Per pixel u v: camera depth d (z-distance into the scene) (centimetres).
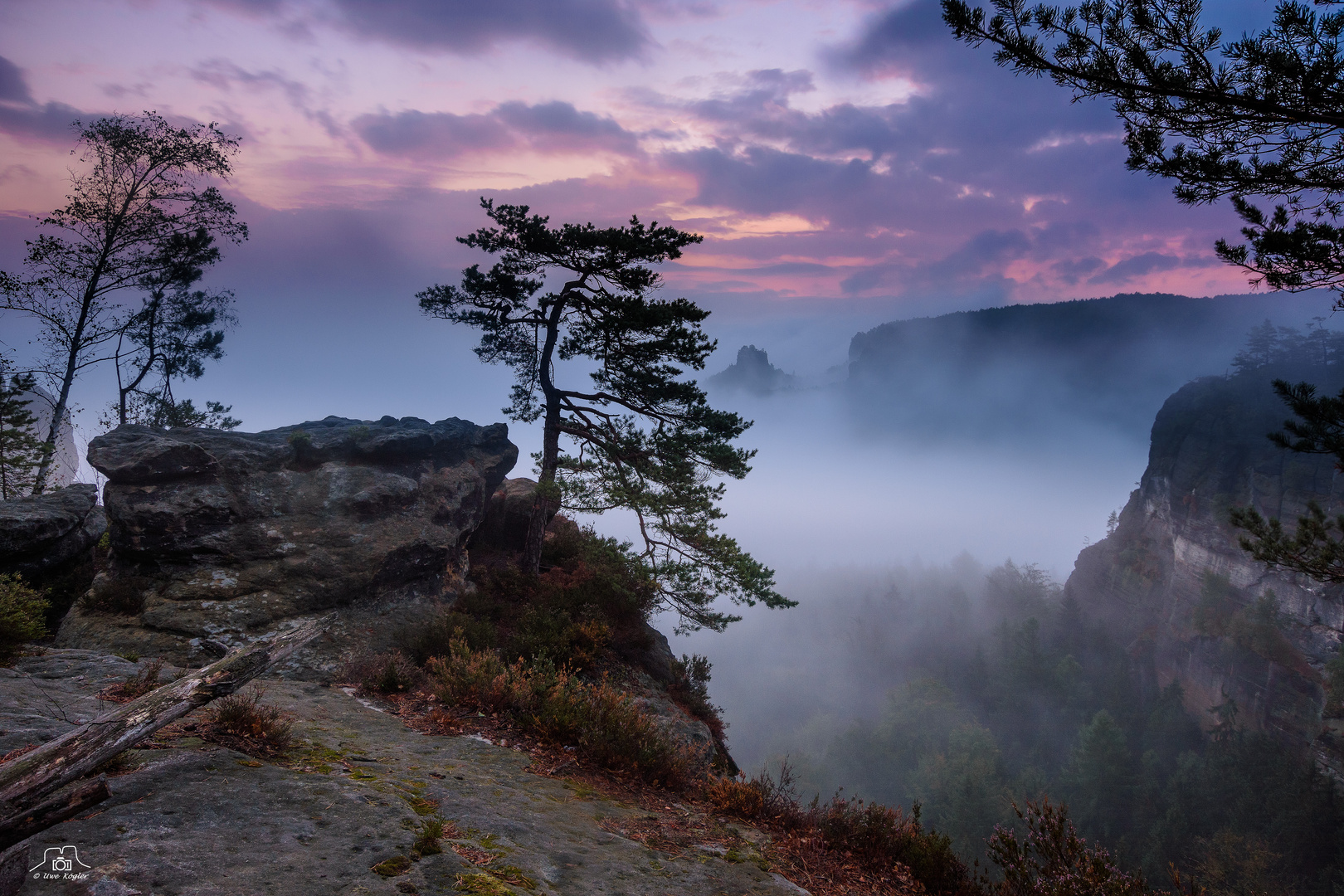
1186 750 9094
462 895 355
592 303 1658
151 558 1271
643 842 561
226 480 1409
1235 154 714
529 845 477
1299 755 7825
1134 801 7625
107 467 1298
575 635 1413
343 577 1316
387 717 864
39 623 833
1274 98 625
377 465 1627
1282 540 967
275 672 1084
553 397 1758
